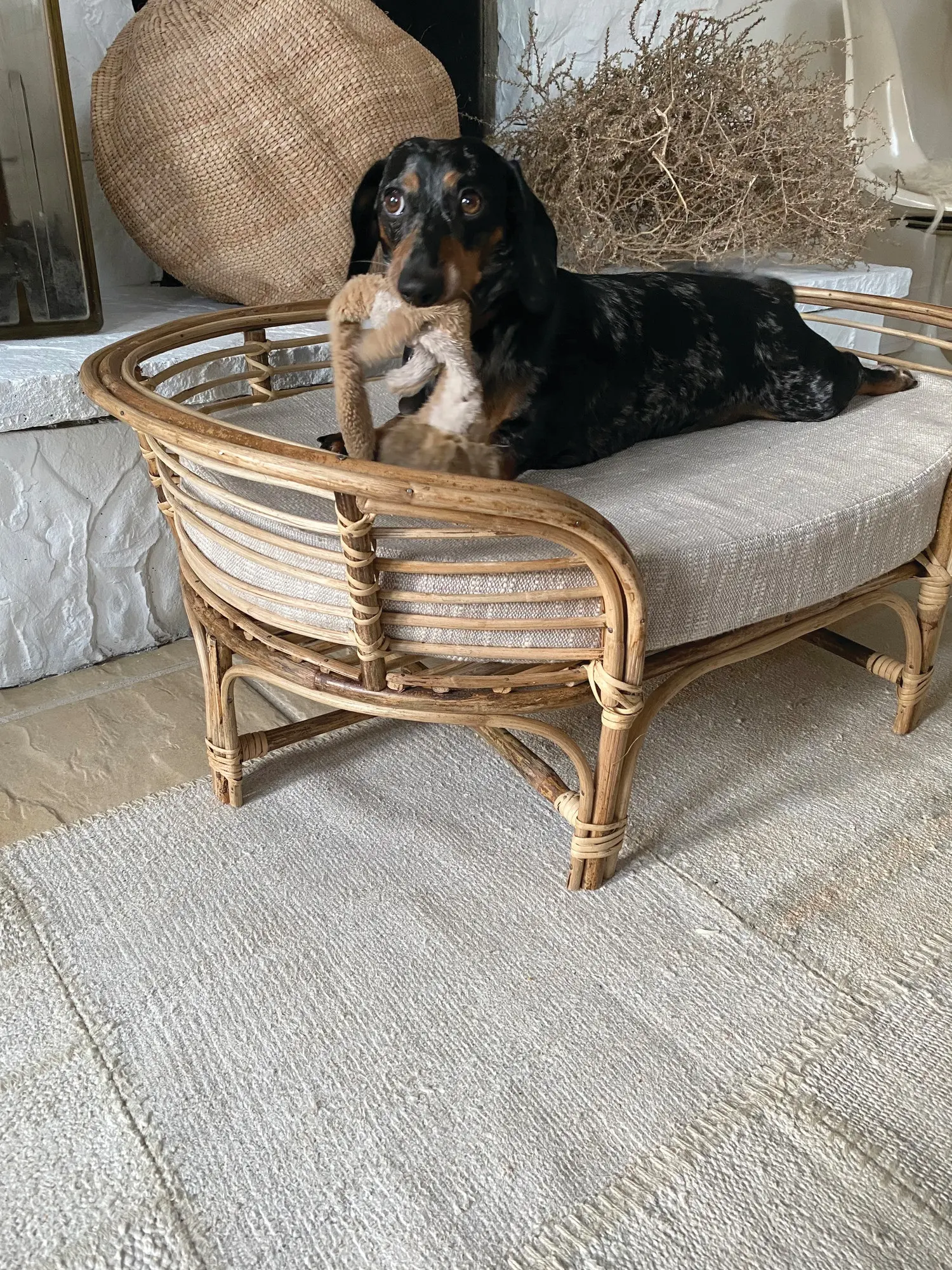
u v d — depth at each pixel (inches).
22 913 44.8
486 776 55.1
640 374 52.8
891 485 49.5
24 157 57.9
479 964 42.9
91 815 51.5
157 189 67.9
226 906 45.5
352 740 57.9
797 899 47.1
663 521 44.1
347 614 39.5
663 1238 32.4
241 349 59.6
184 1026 39.6
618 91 79.7
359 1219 32.8
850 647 61.1
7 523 58.4
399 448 39.3
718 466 51.6
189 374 61.8
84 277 62.5
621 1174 34.4
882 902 47.1
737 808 53.1
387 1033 39.5
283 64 64.2
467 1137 35.5
